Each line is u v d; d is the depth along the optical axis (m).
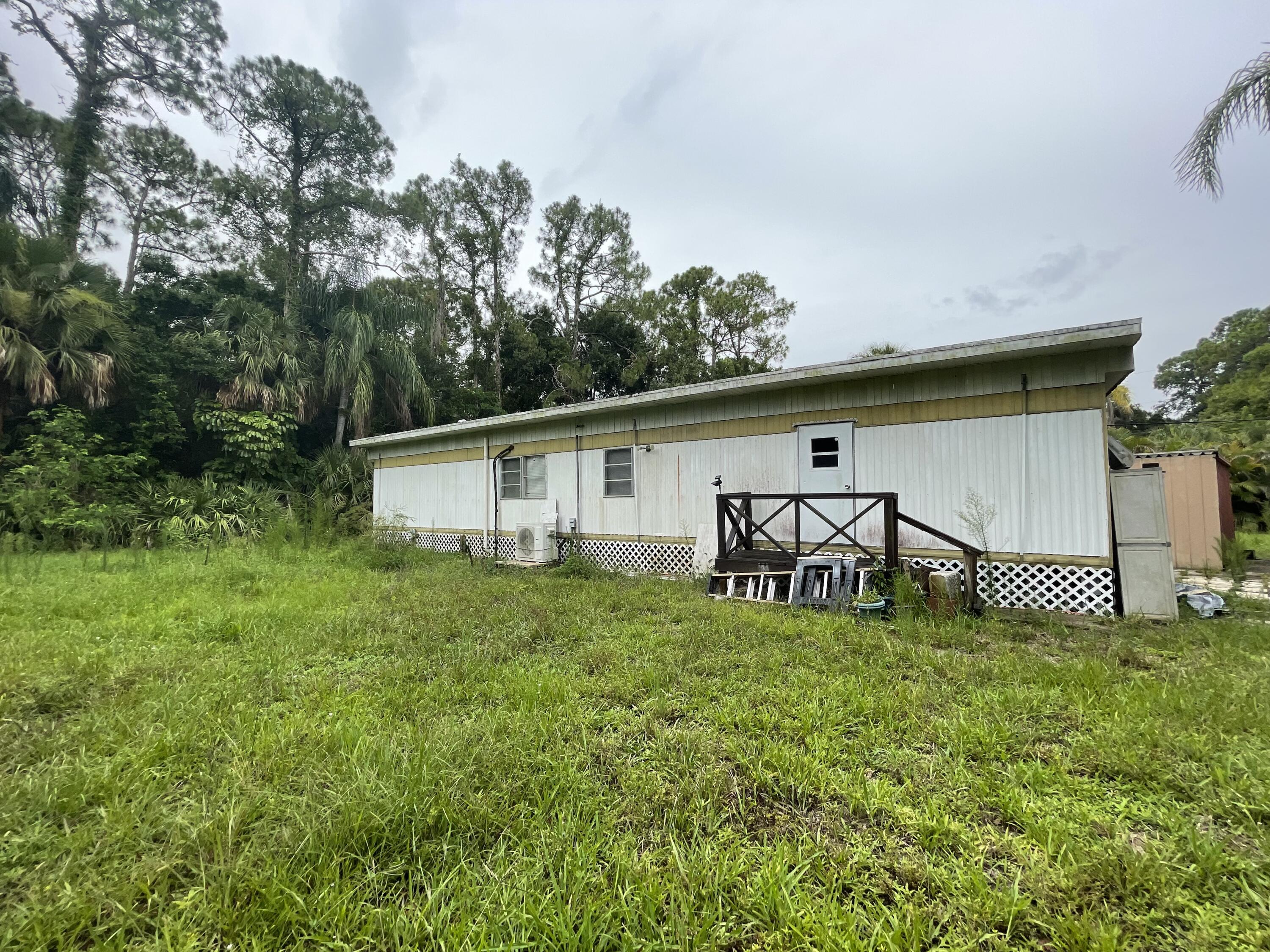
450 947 1.49
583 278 26.64
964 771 2.44
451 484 12.33
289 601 6.06
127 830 1.95
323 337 16.77
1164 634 4.70
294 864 1.80
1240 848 1.94
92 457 12.05
